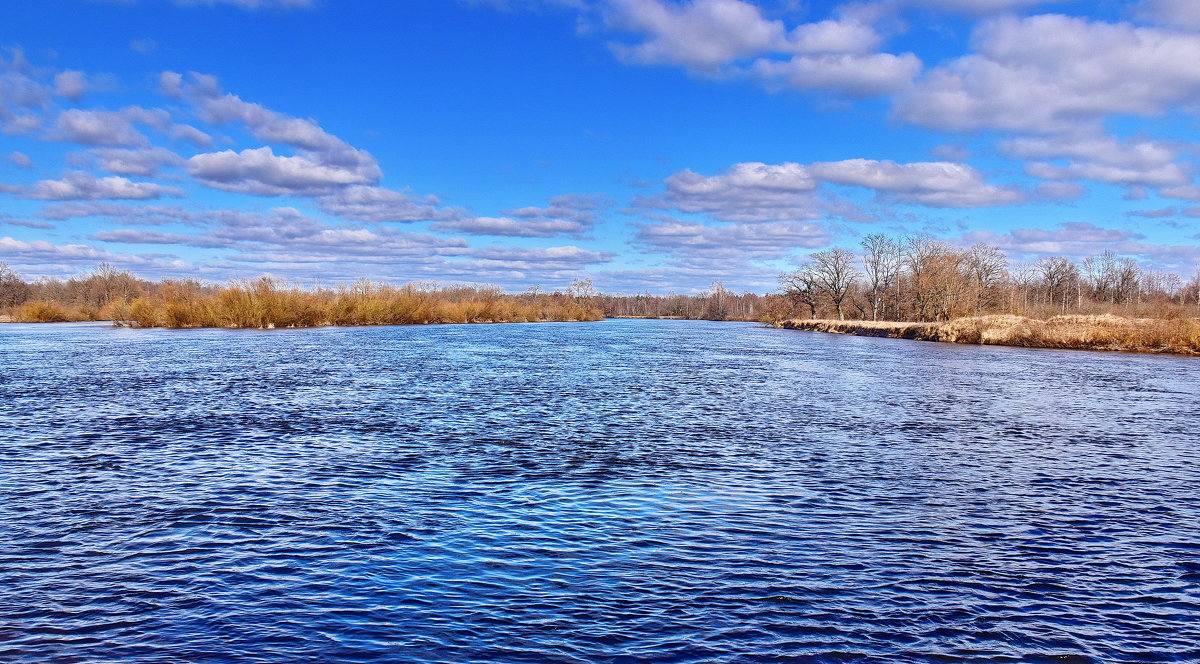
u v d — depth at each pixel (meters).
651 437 19.56
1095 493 14.20
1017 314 98.31
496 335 77.69
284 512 12.38
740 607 8.85
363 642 7.89
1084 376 38.31
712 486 14.38
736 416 23.42
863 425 21.92
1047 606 9.02
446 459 16.53
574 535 11.36
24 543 10.80
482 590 9.26
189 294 87.12
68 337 64.88
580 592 9.22
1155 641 8.18
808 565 10.22
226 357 44.47
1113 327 63.22
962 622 8.55
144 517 12.06
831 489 14.27
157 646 7.77
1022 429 21.48
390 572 9.80
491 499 13.30
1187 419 23.62
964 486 14.62
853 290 136.25
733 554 10.62
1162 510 13.07
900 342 73.88
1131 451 18.31
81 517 12.04
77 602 8.80
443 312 115.25
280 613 8.55
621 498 13.45
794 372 39.34
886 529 11.84
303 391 28.55
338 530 11.47
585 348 58.28
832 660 7.65
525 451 17.52
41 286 153.25
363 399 26.45
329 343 59.09
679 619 8.52
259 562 10.11
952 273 100.50
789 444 18.80
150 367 37.72
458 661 7.53
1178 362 48.72
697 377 35.97
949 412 24.86
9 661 7.41
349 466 15.75
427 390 29.28
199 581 9.45
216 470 15.30
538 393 28.73
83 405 24.33
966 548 11.00
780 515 12.54
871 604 8.99
